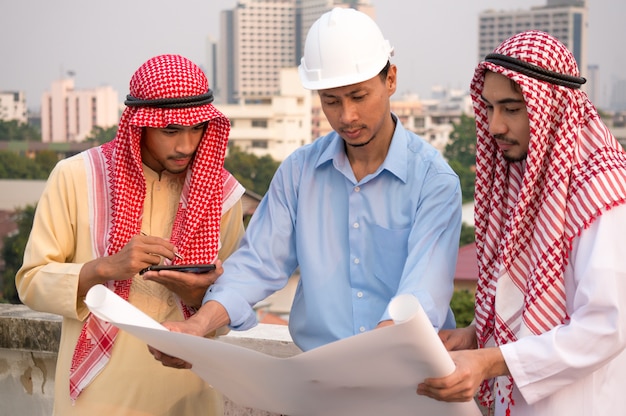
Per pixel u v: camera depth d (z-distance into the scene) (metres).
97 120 84.56
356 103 2.30
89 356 2.53
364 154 2.42
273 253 2.49
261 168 54.81
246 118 72.19
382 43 2.37
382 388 2.08
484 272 2.26
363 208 2.40
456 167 37.97
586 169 2.08
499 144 2.17
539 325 2.11
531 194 2.11
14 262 51.03
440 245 2.32
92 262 2.43
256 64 114.31
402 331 1.79
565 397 2.13
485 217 2.27
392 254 2.38
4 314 3.72
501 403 2.24
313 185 2.47
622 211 2.04
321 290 2.43
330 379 2.07
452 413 2.12
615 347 2.03
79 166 2.55
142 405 2.56
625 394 2.16
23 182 59.91
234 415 3.12
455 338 2.35
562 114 2.10
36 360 3.67
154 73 2.42
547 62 2.07
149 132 2.46
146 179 2.56
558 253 2.09
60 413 2.59
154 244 2.38
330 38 2.30
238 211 2.69
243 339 3.27
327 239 2.44
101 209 2.54
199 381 2.68
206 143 2.51
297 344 2.51
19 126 78.75
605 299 2.01
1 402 3.73
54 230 2.53
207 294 2.43
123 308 2.06
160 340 2.07
